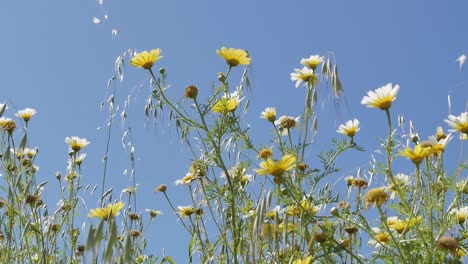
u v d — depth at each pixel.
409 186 1.25
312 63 1.43
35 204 1.50
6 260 1.45
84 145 1.68
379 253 1.20
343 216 1.20
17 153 1.56
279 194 1.20
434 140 1.26
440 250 1.12
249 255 1.25
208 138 1.28
